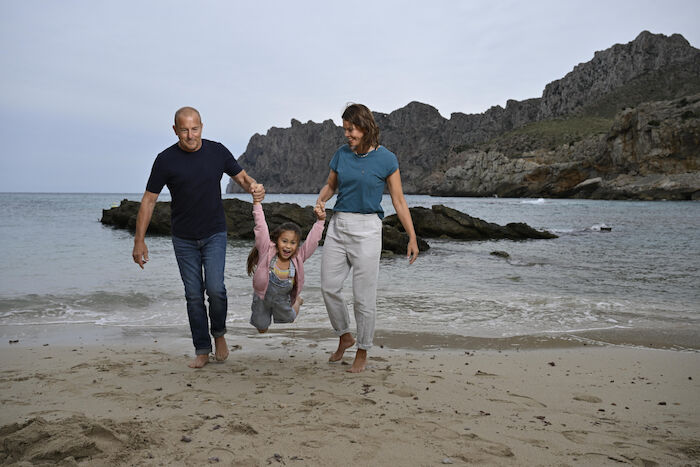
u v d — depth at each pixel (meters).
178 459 2.20
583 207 52.91
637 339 5.40
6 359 4.23
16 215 35.09
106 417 2.73
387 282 9.55
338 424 2.67
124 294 7.63
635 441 2.56
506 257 14.02
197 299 3.99
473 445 2.44
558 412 3.04
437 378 3.76
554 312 6.77
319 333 5.52
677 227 24.78
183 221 3.91
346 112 3.67
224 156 3.99
